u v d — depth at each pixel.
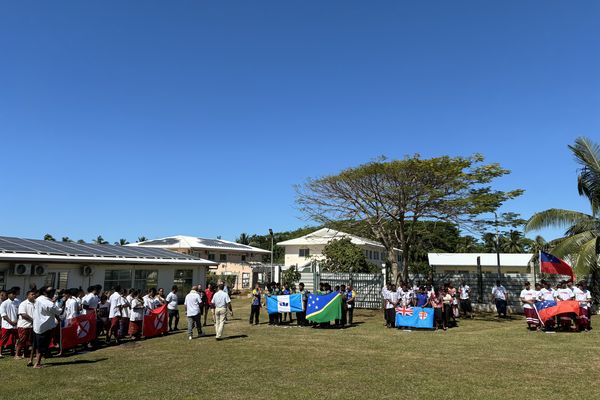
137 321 14.77
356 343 13.57
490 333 15.70
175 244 47.12
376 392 7.92
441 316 17.00
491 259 47.38
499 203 20.92
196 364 10.56
